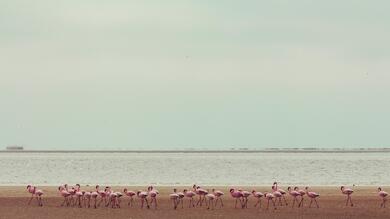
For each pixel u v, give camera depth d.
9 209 66.38
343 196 77.19
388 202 72.12
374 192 82.81
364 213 64.56
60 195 76.94
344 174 164.38
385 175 159.12
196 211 64.81
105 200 71.25
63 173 172.00
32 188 71.69
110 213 63.50
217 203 70.38
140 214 62.88
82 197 71.00
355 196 77.50
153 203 70.25
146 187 90.56
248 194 67.31
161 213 63.44
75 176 152.25
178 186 94.81
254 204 69.81
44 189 85.50
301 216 62.22
